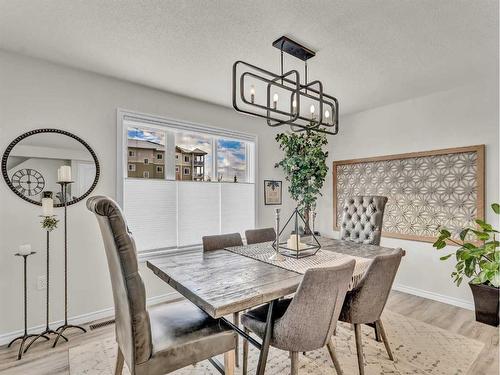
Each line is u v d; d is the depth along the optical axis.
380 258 1.80
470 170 3.07
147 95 3.08
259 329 1.68
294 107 2.32
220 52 2.33
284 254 2.29
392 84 3.04
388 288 1.92
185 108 3.38
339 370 1.70
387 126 3.76
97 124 2.75
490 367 2.02
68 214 2.59
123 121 2.92
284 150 4.28
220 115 3.72
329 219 4.48
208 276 1.74
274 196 4.37
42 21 1.91
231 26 1.97
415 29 2.00
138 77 2.83
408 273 3.52
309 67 2.61
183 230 3.44
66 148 2.58
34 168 2.42
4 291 2.30
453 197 3.19
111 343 2.32
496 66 2.62
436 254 3.28
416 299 3.32
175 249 3.33
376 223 2.92
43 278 2.46
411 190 3.53
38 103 2.45
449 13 1.82
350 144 4.19
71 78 2.61
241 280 1.67
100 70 2.67
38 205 2.44
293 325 1.51
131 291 1.30
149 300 3.11
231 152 3.98
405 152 3.58
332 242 2.88
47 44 2.21
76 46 2.24
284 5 1.75
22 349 2.16
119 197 2.88
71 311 2.61
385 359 2.12
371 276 1.81
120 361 1.65
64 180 2.39
